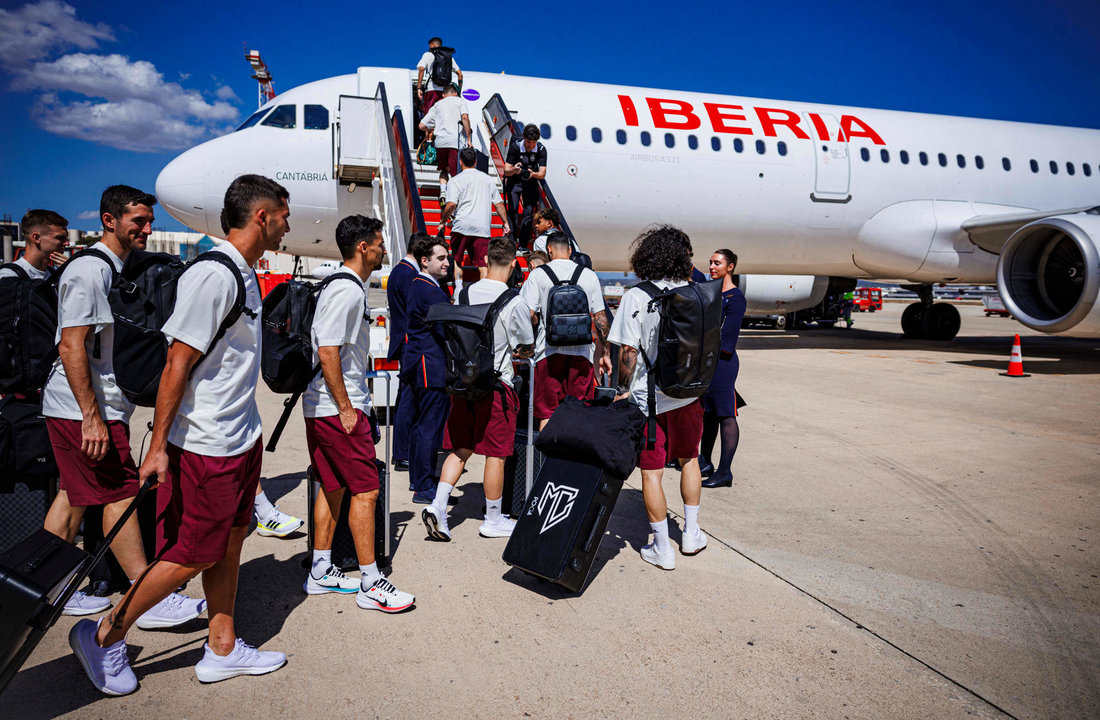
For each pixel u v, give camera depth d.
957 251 12.49
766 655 2.52
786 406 7.61
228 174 8.98
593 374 3.98
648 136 10.16
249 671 2.33
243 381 2.21
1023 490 4.68
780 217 11.27
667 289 3.06
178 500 2.12
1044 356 13.38
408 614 2.81
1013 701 2.26
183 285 2.04
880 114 12.24
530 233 6.83
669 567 3.29
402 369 4.29
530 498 3.13
